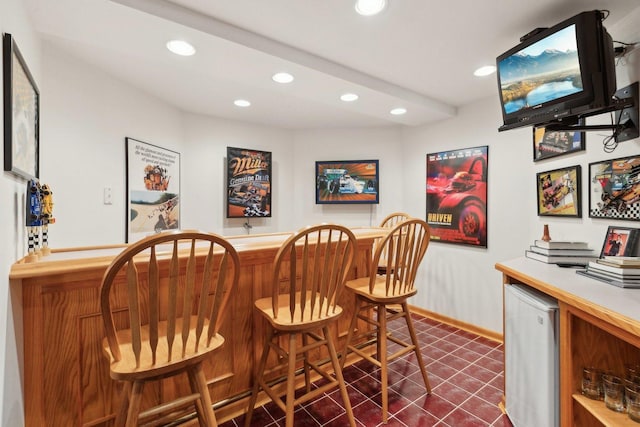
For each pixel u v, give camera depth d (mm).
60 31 1614
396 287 1954
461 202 3055
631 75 1573
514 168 2613
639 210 1512
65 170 2055
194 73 2438
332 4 1545
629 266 1303
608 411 1149
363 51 2023
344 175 4035
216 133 3623
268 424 1675
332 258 2109
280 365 1880
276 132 4086
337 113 3516
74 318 1309
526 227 2518
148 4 1471
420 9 1586
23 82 1286
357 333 2348
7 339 1072
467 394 1938
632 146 1559
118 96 2502
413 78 2451
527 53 1612
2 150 1052
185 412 1525
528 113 1641
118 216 2488
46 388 1264
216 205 3629
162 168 3012
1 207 1030
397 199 3928
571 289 1281
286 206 4164
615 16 1640
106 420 1377
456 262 3109
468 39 1878
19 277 1111
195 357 1133
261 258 1779
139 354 1043
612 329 1011
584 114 1537
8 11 1153
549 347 1313
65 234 2055
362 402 1859
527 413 1473
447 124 3225
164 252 1435
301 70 2086
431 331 2963
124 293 1398
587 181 1864
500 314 2744
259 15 1637
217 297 1197
